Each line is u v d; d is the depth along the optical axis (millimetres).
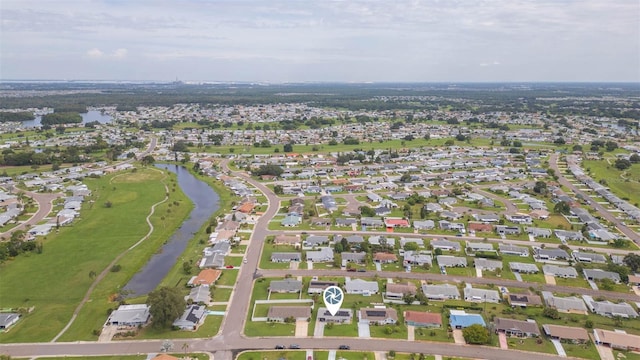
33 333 120625
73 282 150625
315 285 143875
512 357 112125
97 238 189375
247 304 136125
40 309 133750
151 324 124500
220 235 188375
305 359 110000
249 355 111688
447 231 196375
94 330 121062
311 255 167250
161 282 153125
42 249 175875
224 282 149750
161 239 191625
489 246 176250
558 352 114125
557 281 152375
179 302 124250
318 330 122438
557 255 168250
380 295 142000
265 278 153000
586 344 116812
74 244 182500
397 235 192250
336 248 172375
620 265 158250
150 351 113375
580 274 156750
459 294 141375
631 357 112500
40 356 111062
